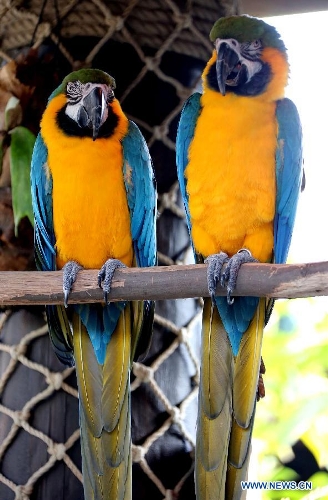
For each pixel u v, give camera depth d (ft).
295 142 10.33
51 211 10.44
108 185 10.35
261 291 9.74
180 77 10.75
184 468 10.48
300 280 9.67
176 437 10.49
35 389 10.51
